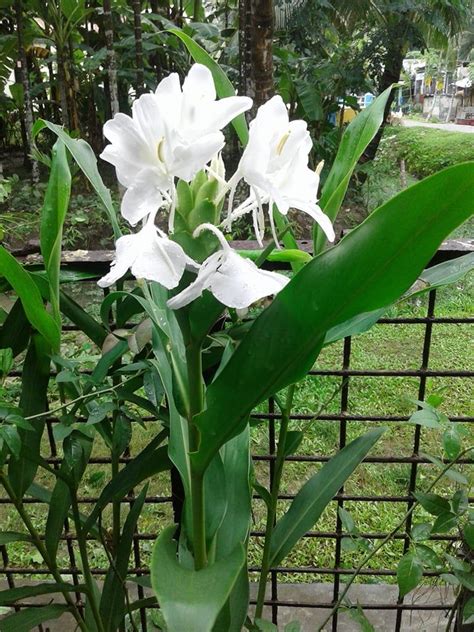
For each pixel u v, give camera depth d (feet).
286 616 2.86
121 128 1.05
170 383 1.65
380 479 4.13
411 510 2.14
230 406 1.30
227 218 1.14
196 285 1.04
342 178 1.63
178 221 1.13
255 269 1.09
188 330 1.28
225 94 1.72
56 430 1.67
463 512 1.94
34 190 8.58
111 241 7.69
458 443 1.96
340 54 10.87
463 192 0.97
